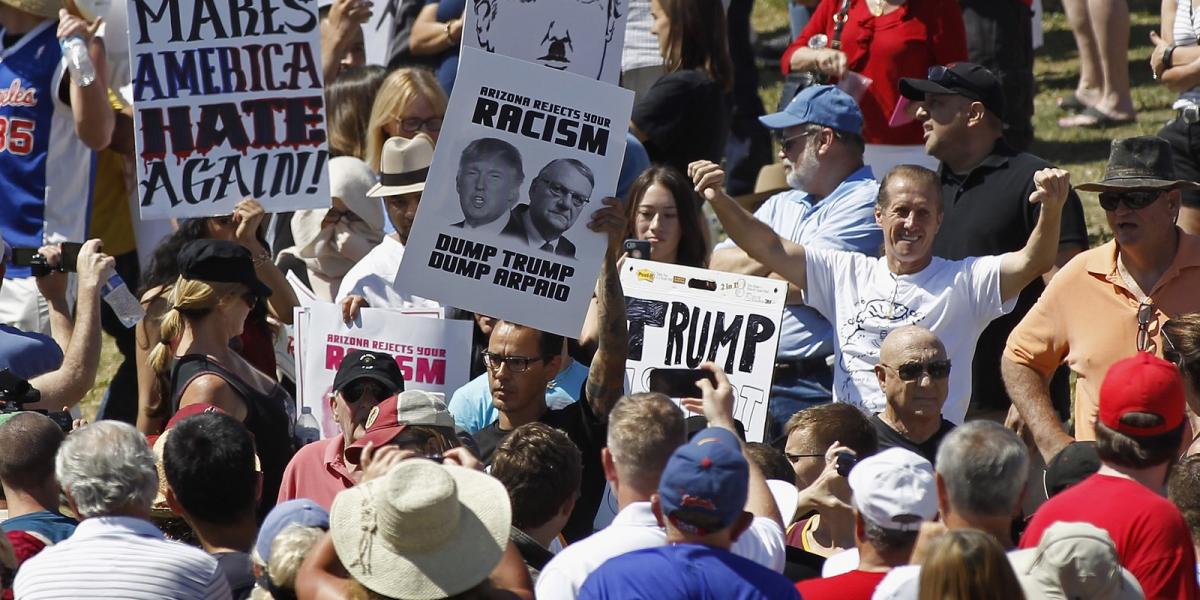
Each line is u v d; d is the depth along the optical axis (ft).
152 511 60.54
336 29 106.52
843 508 59.82
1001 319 82.17
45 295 82.84
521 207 69.15
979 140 83.46
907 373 69.51
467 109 68.85
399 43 125.08
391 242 85.10
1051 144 153.38
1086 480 52.80
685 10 103.91
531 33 75.46
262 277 85.66
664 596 44.65
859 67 110.01
